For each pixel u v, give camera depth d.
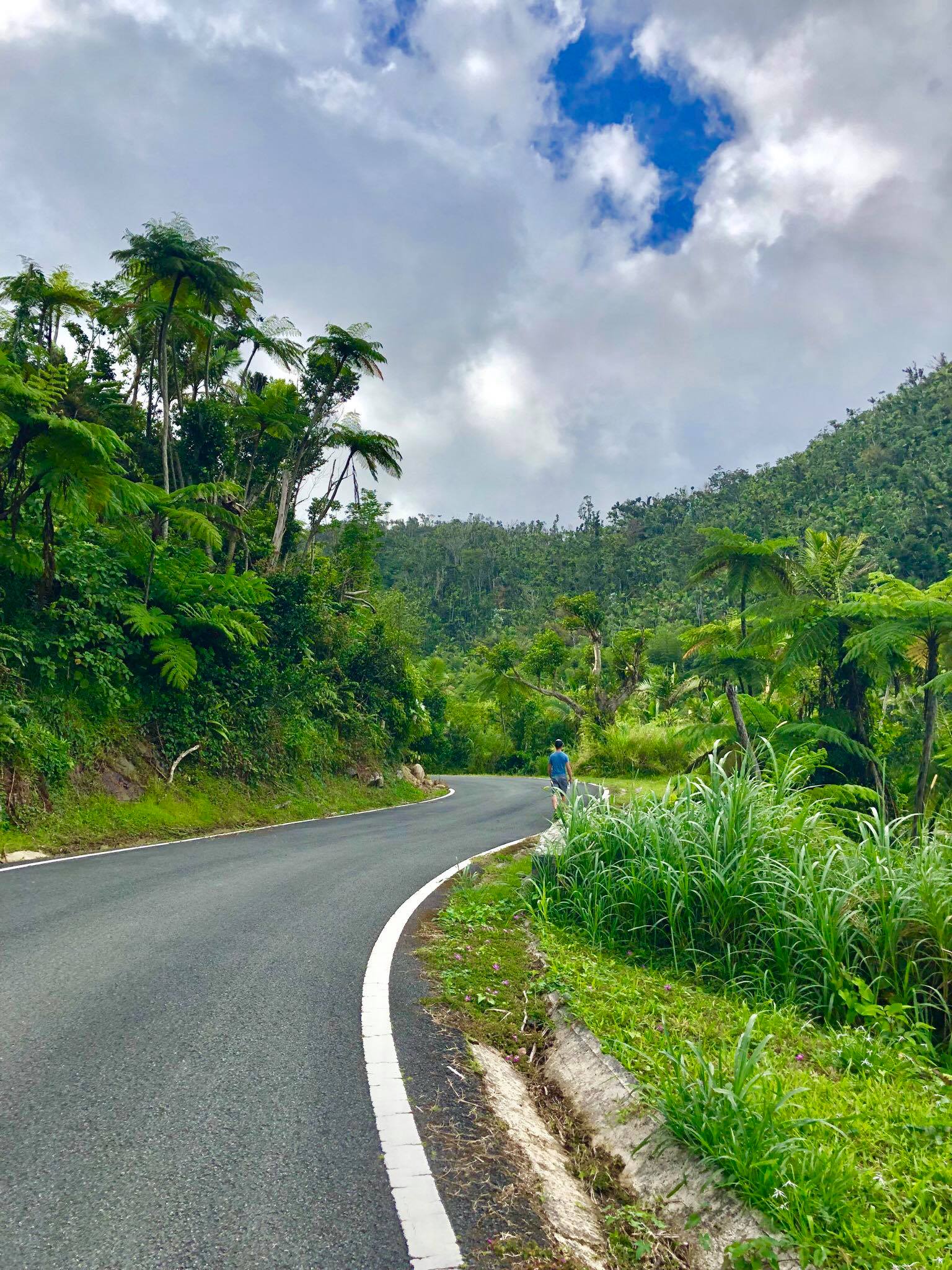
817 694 14.74
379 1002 4.04
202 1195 2.18
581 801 7.29
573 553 125.62
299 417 19.89
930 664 11.53
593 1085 3.22
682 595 94.19
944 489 96.31
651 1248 2.20
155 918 5.60
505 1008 4.21
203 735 13.32
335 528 24.73
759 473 149.62
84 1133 2.48
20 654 10.30
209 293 17.33
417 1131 2.67
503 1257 2.02
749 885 5.13
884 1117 2.87
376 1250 1.99
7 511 10.81
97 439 9.83
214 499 17.45
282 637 17.58
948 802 11.94
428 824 14.23
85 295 17.84
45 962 4.36
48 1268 1.81
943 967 4.27
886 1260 1.99
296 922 5.71
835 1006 4.26
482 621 110.81
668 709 38.91
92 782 10.61
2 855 8.11
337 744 18.72
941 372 139.50
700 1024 3.81
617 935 5.56
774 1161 2.27
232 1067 3.08
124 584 12.61
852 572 17.03
